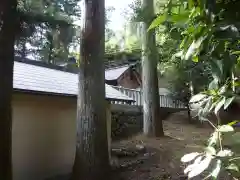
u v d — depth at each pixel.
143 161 7.83
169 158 7.96
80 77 5.93
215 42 1.25
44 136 6.50
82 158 5.69
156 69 11.52
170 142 10.17
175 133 12.77
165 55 9.20
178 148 9.05
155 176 6.40
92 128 5.71
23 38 12.95
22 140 5.91
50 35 14.37
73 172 5.82
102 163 5.72
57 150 6.83
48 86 6.61
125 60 16.80
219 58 1.25
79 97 5.92
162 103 17.81
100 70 5.91
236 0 1.13
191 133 12.57
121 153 8.43
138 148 9.19
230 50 1.35
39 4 12.05
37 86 6.19
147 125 11.44
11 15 3.79
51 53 15.64
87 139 5.70
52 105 6.78
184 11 1.33
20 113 5.89
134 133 12.25
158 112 11.48
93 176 5.57
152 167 7.21
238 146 1.17
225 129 1.23
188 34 1.37
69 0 13.86
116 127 11.77
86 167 5.62
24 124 5.98
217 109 1.34
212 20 1.17
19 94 5.78
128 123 12.66
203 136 11.34
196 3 1.24
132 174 6.60
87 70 5.82
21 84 5.84
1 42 3.68
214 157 1.12
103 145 5.80
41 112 6.46
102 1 6.07
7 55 3.74
